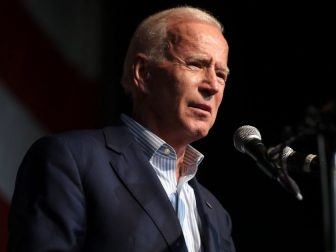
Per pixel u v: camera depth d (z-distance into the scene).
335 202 4.09
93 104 11.83
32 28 11.23
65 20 11.70
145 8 12.22
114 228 4.93
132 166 5.34
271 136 11.30
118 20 12.25
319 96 11.05
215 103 5.64
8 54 10.88
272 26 11.60
